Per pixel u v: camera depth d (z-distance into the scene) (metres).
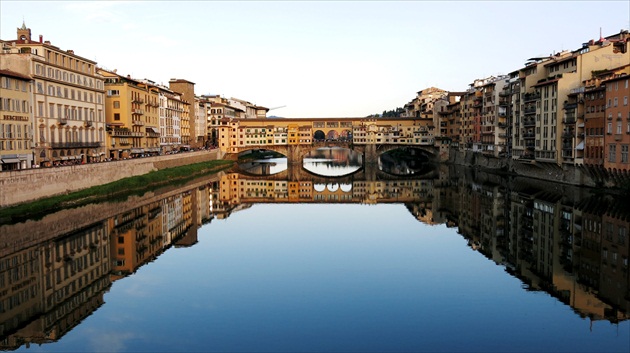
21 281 44.09
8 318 35.78
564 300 37.94
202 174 141.50
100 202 81.75
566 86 98.69
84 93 105.00
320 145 192.75
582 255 49.44
